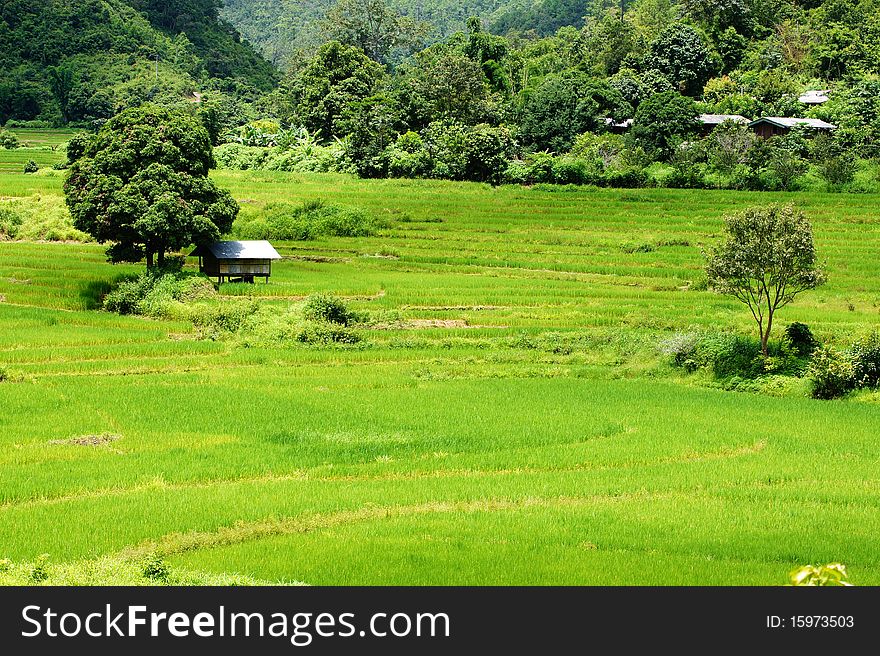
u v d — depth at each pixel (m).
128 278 66.12
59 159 133.88
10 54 196.62
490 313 61.84
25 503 29.02
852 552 25.23
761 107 140.25
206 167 70.62
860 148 120.62
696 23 176.12
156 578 22.00
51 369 46.97
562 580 23.02
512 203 108.12
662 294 68.69
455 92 150.88
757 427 39.06
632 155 119.06
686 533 26.59
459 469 33.06
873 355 45.97
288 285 68.25
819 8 183.00
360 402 41.97
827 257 79.31
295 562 24.20
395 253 86.25
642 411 41.47
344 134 152.38
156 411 39.66
